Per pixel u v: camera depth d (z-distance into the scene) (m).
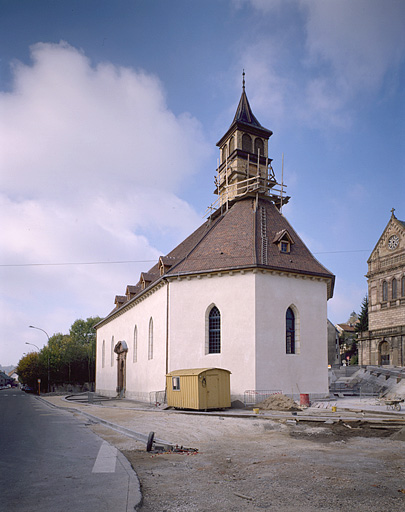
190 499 7.27
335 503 6.96
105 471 9.09
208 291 28.48
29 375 89.81
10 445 12.68
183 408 24.16
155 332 32.31
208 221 38.28
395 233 59.84
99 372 55.03
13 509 6.68
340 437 13.62
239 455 10.98
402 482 8.13
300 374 27.42
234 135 37.94
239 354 26.61
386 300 59.69
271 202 34.78
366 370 39.75
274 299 27.48
